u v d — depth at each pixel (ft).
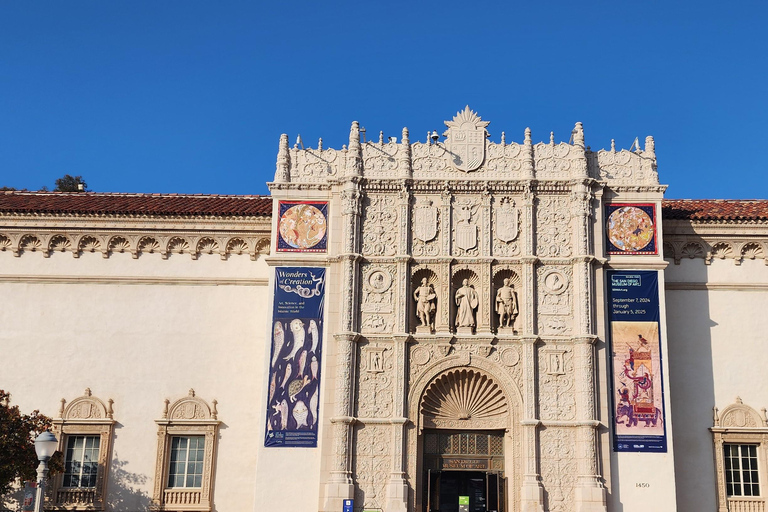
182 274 120.16
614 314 110.32
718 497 110.42
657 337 109.50
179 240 121.19
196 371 116.78
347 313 110.01
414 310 112.88
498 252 112.78
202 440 115.24
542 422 106.83
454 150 115.75
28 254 121.19
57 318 118.73
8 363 117.19
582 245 110.93
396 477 105.60
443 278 111.86
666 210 120.47
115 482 113.09
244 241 120.88
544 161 114.83
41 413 115.34
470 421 110.93
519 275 112.16
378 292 111.65
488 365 109.29
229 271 120.16
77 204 126.62
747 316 116.57
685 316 116.78
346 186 113.91
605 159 115.34
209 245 121.19
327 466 106.01
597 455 105.40
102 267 120.47
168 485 113.80
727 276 118.01
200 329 118.21
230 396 115.85
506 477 108.78
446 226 113.50
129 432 114.83
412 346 110.32
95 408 115.55
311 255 113.19
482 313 111.04
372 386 108.88
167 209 122.11
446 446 111.04
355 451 106.93
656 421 107.04
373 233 113.60
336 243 113.39
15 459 100.17
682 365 114.93
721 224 118.11
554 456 106.11
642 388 107.96
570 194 113.50
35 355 117.50
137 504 112.37
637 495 104.78
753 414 112.98
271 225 118.73
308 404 108.88
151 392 116.06
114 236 121.08
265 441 107.86
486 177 114.32
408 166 114.73
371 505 105.29
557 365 108.78
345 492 104.17
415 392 108.88
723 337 115.96
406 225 113.19
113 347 117.70
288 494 106.22
